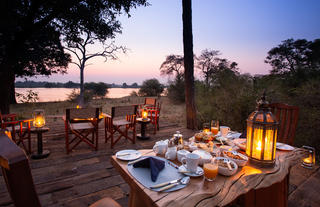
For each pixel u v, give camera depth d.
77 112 3.44
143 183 1.12
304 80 5.53
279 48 19.30
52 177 2.65
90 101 15.32
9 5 5.64
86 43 10.34
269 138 1.35
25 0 6.27
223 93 5.46
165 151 1.66
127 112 4.03
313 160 2.79
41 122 3.43
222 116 5.34
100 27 8.54
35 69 11.93
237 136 2.30
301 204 2.02
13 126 3.09
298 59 17.03
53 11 6.57
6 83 6.59
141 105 6.12
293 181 2.47
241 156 1.45
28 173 0.55
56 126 5.92
